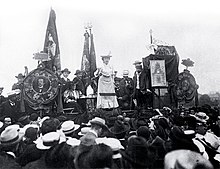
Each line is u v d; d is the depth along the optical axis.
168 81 19.66
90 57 22.00
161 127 7.57
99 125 6.30
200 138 6.68
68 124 6.70
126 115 16.81
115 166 4.64
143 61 19.94
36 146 5.16
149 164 4.30
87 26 23.61
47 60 19.28
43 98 17.31
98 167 3.75
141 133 5.96
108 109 17.61
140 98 18.97
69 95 18.28
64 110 17.64
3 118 16.30
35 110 17.27
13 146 5.85
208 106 17.42
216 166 6.18
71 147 4.83
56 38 21.27
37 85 17.34
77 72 19.05
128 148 4.34
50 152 4.84
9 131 5.95
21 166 5.11
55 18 21.66
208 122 12.04
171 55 20.05
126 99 18.77
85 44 22.00
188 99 19.66
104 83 18.12
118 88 19.38
